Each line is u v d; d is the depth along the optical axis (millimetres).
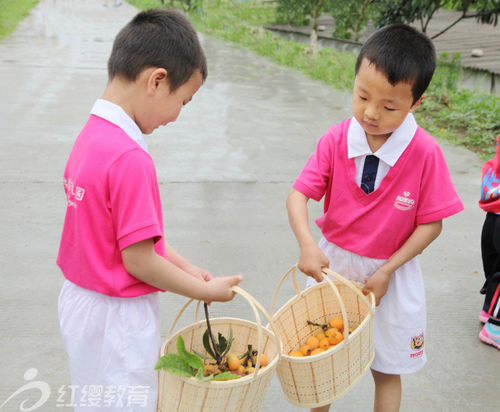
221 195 4832
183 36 1631
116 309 1645
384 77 1780
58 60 10000
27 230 4082
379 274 2012
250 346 1807
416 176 2012
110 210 1573
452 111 7641
